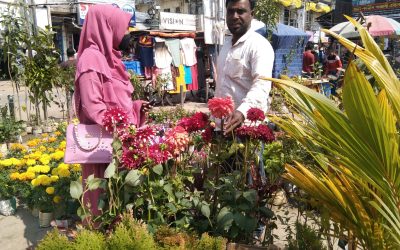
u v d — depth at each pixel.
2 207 3.66
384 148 1.26
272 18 7.66
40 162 3.98
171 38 11.29
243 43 2.65
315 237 1.80
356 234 1.59
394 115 1.41
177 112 6.73
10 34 7.04
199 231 2.06
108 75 2.41
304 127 1.67
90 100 2.32
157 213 1.98
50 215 3.38
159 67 11.13
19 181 3.71
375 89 2.09
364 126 1.27
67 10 15.95
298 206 2.34
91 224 2.01
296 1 21.50
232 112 2.20
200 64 12.61
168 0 23.50
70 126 2.35
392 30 8.80
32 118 7.87
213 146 2.22
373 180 1.34
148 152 1.91
